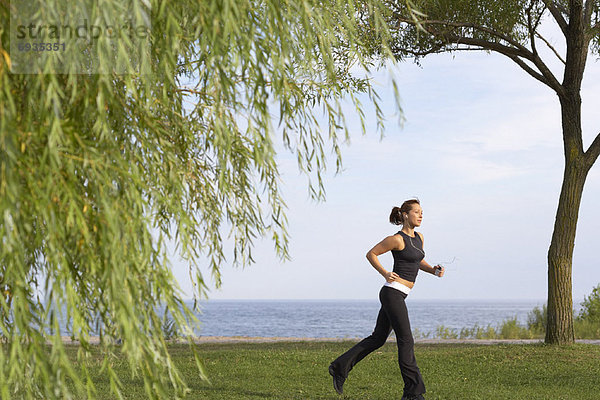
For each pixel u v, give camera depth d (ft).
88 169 8.07
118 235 7.85
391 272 21.42
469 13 37.32
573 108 36.86
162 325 8.68
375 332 22.26
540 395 24.45
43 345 7.64
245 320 249.34
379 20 9.86
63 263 7.66
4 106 7.34
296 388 25.40
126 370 27.20
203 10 8.46
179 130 10.97
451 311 425.28
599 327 56.08
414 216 21.49
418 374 21.09
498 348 35.60
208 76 9.78
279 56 9.15
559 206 36.94
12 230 7.20
